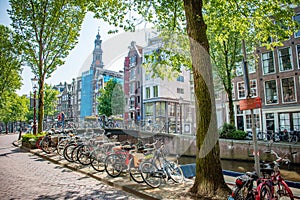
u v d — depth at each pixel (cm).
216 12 884
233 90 2562
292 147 1255
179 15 823
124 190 557
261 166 509
